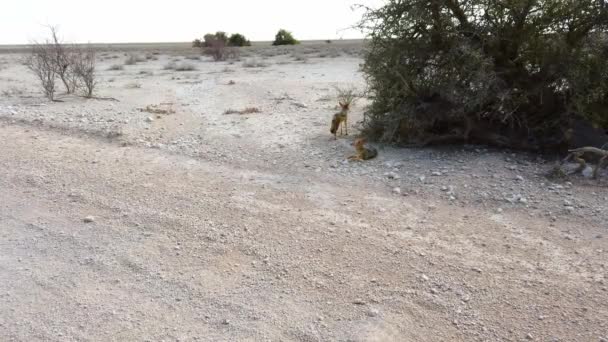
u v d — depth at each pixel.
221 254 5.15
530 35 7.55
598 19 7.18
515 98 7.57
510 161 7.35
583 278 4.51
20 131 10.01
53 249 5.31
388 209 6.09
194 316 4.17
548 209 5.82
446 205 6.12
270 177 7.34
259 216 6.00
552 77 7.41
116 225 5.84
